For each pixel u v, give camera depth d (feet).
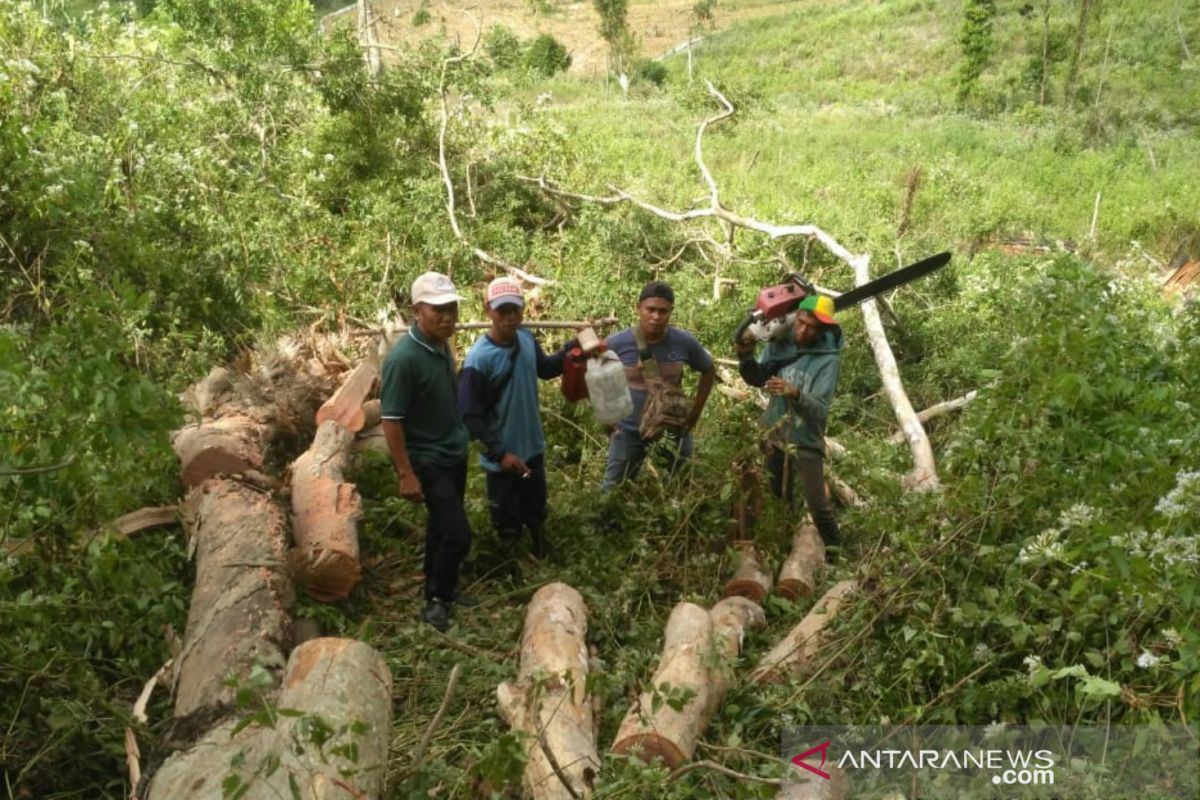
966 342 29.58
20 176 25.76
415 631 16.46
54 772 12.93
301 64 37.83
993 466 16.39
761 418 20.25
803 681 14.67
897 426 26.61
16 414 14.03
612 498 19.63
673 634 14.92
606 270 31.68
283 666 14.39
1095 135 86.99
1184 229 49.83
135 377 14.06
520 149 39.63
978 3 108.99
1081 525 13.61
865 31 143.95
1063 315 17.72
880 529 16.21
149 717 14.32
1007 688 13.14
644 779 11.73
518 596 18.52
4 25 33.91
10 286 24.04
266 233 29.55
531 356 19.10
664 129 72.64
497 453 18.70
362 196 34.94
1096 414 16.98
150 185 29.76
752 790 11.82
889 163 66.59
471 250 31.86
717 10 176.04
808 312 19.40
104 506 14.96
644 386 19.85
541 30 153.48
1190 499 13.00
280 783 11.16
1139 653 13.15
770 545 19.29
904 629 13.99
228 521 16.98
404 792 12.39
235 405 21.15
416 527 20.35
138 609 15.71
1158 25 128.47
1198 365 18.75
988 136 82.48
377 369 22.79
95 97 34.24
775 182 56.24
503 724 14.30
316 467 19.27
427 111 40.47
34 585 14.93
